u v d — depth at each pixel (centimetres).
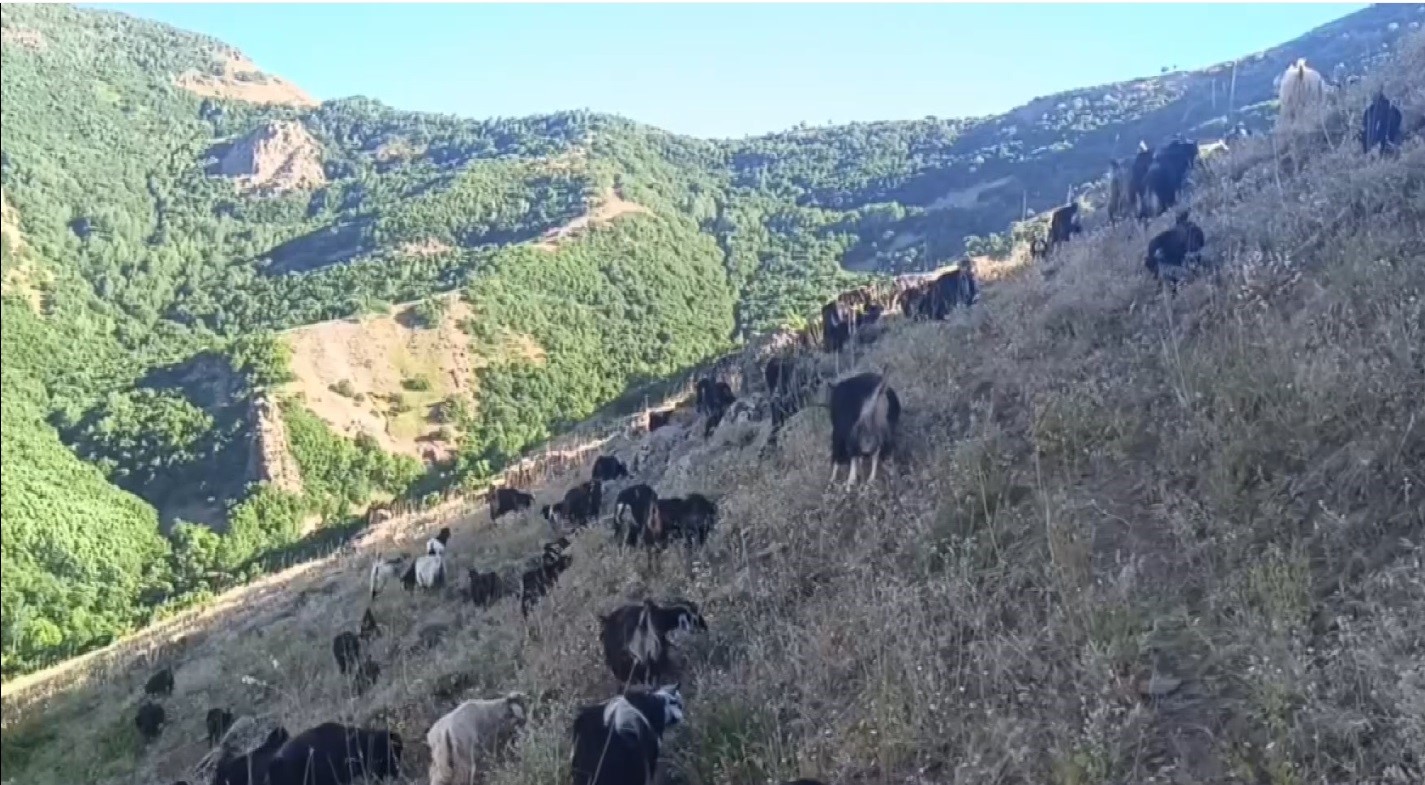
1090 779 540
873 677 683
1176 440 805
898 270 8694
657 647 870
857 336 1769
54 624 5644
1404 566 583
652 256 12488
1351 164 1315
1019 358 1148
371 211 16538
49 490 7444
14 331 12031
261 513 7562
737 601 952
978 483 869
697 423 2255
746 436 1673
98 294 14250
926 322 1595
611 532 1397
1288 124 1816
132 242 16100
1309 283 985
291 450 8356
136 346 12838
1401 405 716
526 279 11675
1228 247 1197
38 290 13638
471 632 1432
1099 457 849
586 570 1268
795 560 955
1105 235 1606
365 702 1280
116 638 4831
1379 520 643
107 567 6519
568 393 9581
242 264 15750
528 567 1609
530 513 2412
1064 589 689
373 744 983
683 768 729
